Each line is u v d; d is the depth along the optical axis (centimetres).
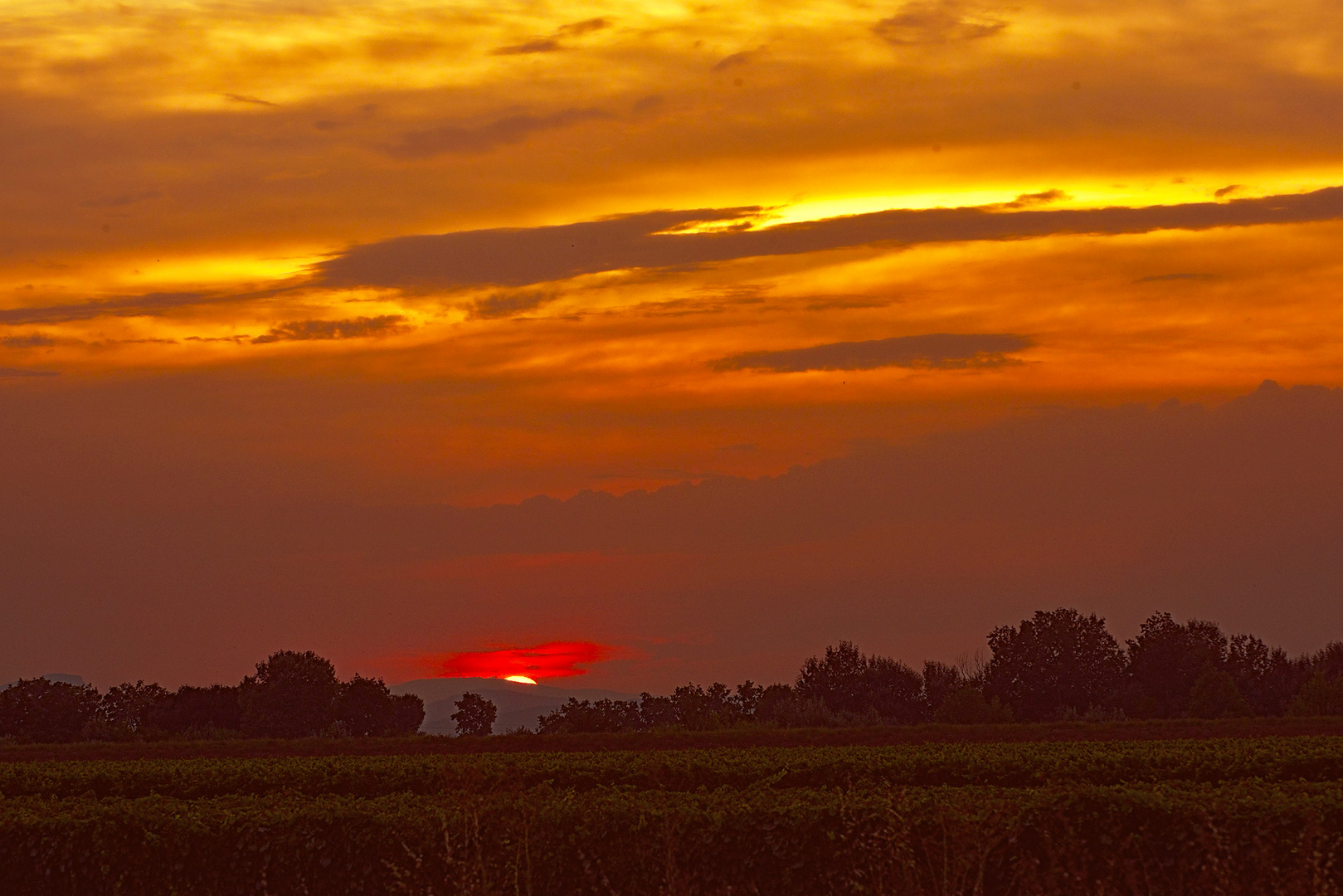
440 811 4066
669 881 3675
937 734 9856
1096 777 5631
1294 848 3353
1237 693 17275
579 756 6494
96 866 4353
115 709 16988
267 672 18038
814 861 3781
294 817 4231
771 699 15700
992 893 3591
